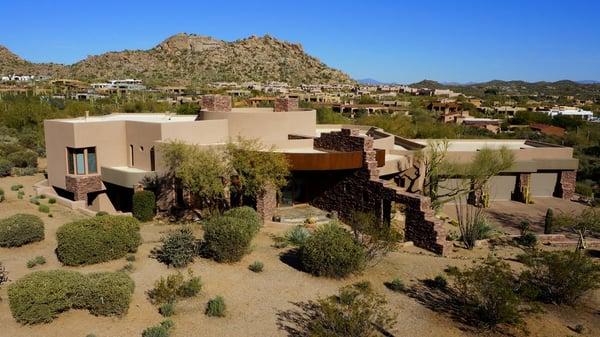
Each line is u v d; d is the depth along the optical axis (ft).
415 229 81.35
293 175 104.22
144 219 88.84
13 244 65.72
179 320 47.01
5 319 45.37
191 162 84.12
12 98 306.96
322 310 45.83
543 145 148.87
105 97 422.00
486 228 88.69
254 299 52.75
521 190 132.46
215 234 61.72
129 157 103.71
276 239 75.36
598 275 56.90
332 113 234.79
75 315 46.55
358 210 93.81
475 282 51.78
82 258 59.77
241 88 644.69
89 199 105.29
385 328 47.01
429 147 121.80
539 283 59.16
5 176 122.42
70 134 97.96
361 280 59.62
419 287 58.65
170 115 142.51
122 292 46.47
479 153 117.91
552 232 94.79
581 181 175.94
